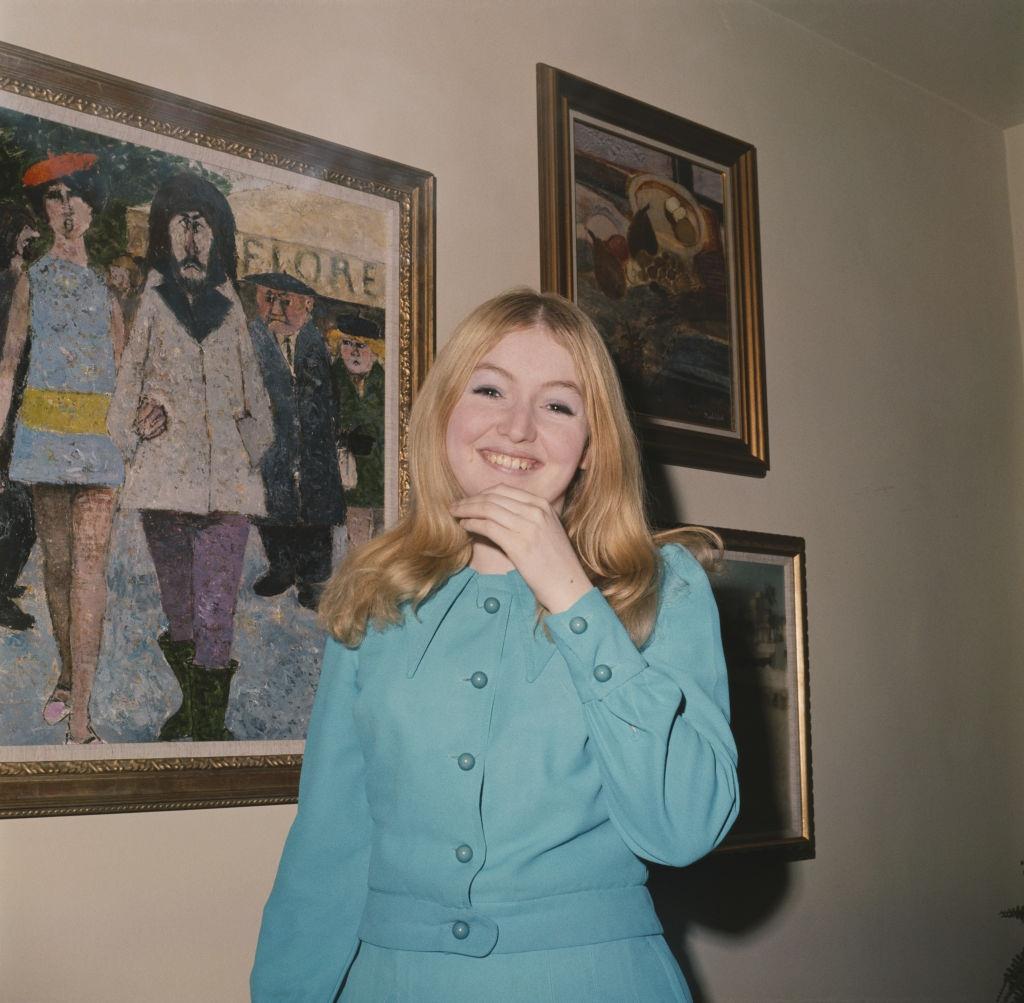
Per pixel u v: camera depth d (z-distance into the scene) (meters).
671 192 3.55
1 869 2.16
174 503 2.43
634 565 1.63
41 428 2.29
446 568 1.68
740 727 3.43
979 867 4.16
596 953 1.46
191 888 2.38
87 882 2.25
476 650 1.60
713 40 3.86
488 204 3.12
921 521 4.24
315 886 1.65
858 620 3.92
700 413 3.50
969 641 4.32
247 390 2.57
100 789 2.26
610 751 1.41
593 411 1.71
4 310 2.28
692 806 1.40
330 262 2.75
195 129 2.58
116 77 2.48
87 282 2.38
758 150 3.93
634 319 3.37
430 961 1.45
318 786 1.68
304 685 2.57
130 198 2.47
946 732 4.15
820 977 3.54
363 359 2.77
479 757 1.51
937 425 4.39
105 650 2.31
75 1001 2.20
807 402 3.90
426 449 1.74
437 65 3.09
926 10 4.10
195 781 2.38
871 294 4.23
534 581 1.49
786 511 3.75
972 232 4.74
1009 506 4.63
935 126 4.67
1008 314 4.83
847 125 4.29
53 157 2.38
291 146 2.72
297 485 2.62
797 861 3.55
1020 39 4.30
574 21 3.45
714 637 1.62
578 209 3.29
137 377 2.42
